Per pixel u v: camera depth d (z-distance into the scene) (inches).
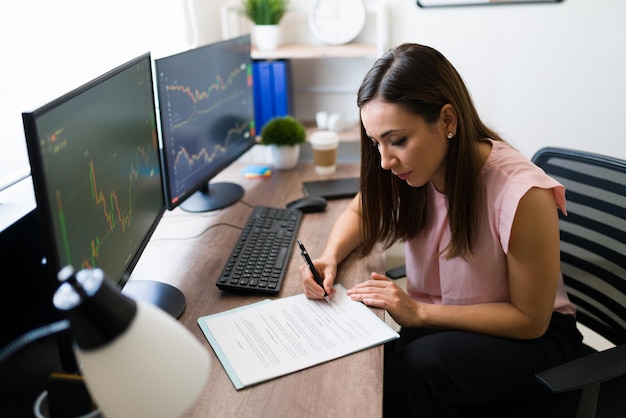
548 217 41.4
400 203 50.3
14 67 51.0
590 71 90.3
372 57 94.2
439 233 49.6
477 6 88.9
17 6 51.1
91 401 29.8
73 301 20.6
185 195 57.3
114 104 38.7
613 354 38.9
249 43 72.5
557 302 49.2
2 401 30.2
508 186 42.4
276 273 47.6
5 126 49.4
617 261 49.3
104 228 36.4
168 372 22.7
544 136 95.7
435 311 44.3
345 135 84.7
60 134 29.6
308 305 43.2
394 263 102.4
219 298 44.8
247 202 65.1
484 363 42.4
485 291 47.2
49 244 28.5
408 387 41.9
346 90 96.3
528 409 45.4
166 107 51.8
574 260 53.2
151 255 52.2
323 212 62.1
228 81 66.6
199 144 60.1
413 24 91.4
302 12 92.4
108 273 37.0
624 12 85.9
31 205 36.6
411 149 41.5
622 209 48.9
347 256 52.3
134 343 21.9
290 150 75.2
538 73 91.7
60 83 57.4
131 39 69.3
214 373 35.7
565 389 35.8
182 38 75.0
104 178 36.5
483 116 91.5
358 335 39.3
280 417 32.1
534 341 44.9
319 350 37.7
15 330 33.5
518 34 89.7
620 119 92.1
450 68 42.1
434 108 40.8
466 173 43.4
